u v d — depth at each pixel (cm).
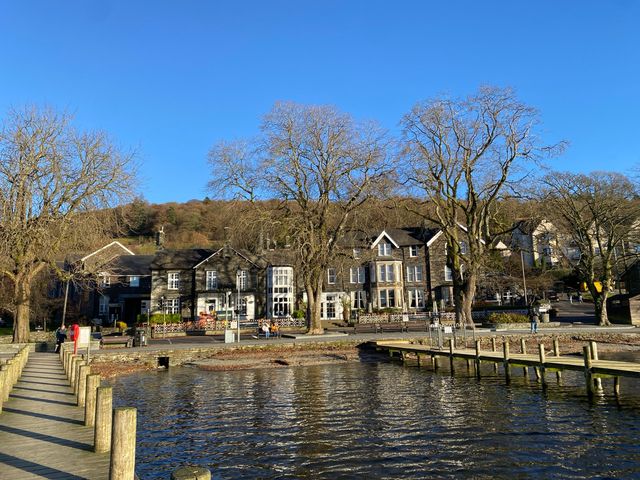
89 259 6353
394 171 4069
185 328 4794
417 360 3123
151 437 1471
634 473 1125
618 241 4850
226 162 4056
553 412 1706
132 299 6594
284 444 1378
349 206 4103
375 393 2094
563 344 3666
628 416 1628
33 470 823
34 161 3306
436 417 1652
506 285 6212
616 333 3891
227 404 1923
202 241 11556
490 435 1432
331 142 3978
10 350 3231
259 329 4541
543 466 1178
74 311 6066
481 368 2834
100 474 802
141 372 2886
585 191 4772
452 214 4628
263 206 4109
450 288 6181
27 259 3400
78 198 3503
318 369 2862
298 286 6131
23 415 1272
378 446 1344
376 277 6159
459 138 4359
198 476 518
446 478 1112
